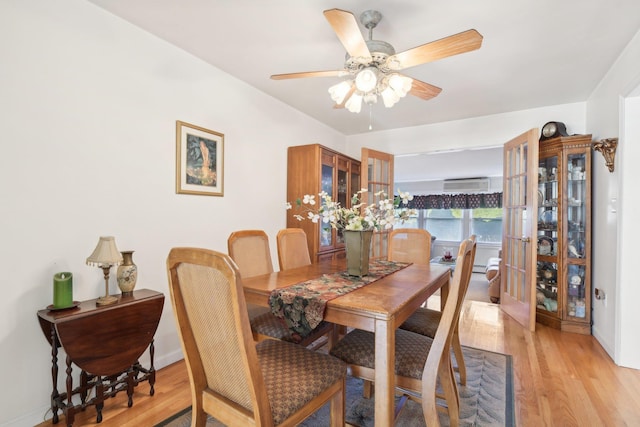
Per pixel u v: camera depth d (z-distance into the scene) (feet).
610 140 8.23
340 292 5.01
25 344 5.37
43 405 5.57
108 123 6.51
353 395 6.47
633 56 7.19
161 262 7.56
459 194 27.94
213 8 6.30
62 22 5.80
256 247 7.40
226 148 9.31
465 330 10.19
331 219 6.42
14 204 5.24
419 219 29.86
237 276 2.95
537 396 6.39
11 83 5.19
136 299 6.10
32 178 5.44
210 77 8.74
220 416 3.69
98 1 6.15
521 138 10.94
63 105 5.82
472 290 16.56
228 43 7.64
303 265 8.14
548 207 11.02
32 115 5.44
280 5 6.15
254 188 10.37
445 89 10.08
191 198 8.29
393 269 7.06
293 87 10.27
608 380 7.03
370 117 13.20
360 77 5.69
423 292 5.37
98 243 5.96
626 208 7.82
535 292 10.12
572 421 5.61
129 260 6.42
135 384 6.18
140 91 7.09
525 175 10.87
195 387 3.88
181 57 7.95
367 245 6.28
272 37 7.33
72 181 5.97
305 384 3.90
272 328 5.86
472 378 7.10
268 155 10.99
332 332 7.07
